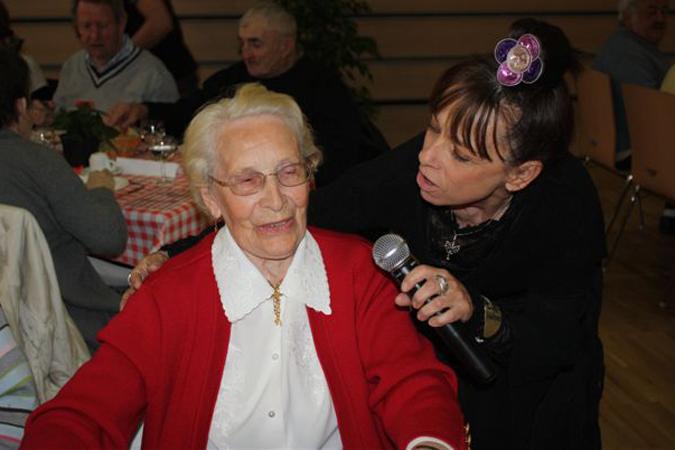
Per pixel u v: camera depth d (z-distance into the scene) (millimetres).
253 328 1397
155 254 1655
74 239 2477
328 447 1449
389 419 1349
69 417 1266
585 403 1731
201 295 1391
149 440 1393
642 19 4836
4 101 2264
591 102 4590
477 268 1641
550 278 1639
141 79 4215
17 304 1962
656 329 3729
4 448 1648
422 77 6754
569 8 6758
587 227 1617
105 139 3311
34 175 2293
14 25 6172
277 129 1322
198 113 1350
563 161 1603
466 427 1320
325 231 1522
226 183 1317
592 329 1710
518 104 1374
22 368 1698
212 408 1371
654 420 3006
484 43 6750
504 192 1546
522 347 1568
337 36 5316
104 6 4078
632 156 4160
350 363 1408
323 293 1409
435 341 1719
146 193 2949
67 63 4379
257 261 1406
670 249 4742
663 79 4875
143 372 1355
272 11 3754
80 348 2180
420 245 1689
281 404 1378
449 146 1424
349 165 3674
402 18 6602
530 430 1735
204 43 6430
